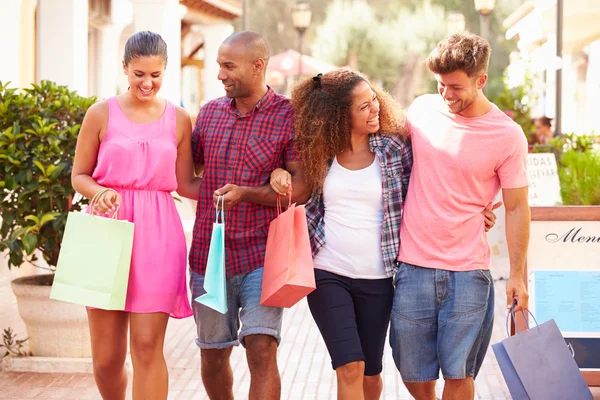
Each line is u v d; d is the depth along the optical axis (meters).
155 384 5.35
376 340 5.50
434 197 5.20
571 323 6.63
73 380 7.54
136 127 5.43
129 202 5.37
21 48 13.38
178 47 16.05
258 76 5.45
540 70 19.48
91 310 5.43
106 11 20.05
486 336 5.36
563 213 6.64
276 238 5.21
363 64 36.81
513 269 5.20
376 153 5.36
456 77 4.99
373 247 5.35
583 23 21.88
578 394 4.96
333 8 37.78
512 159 5.13
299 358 8.56
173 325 10.10
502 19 39.62
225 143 5.50
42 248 8.03
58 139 7.64
